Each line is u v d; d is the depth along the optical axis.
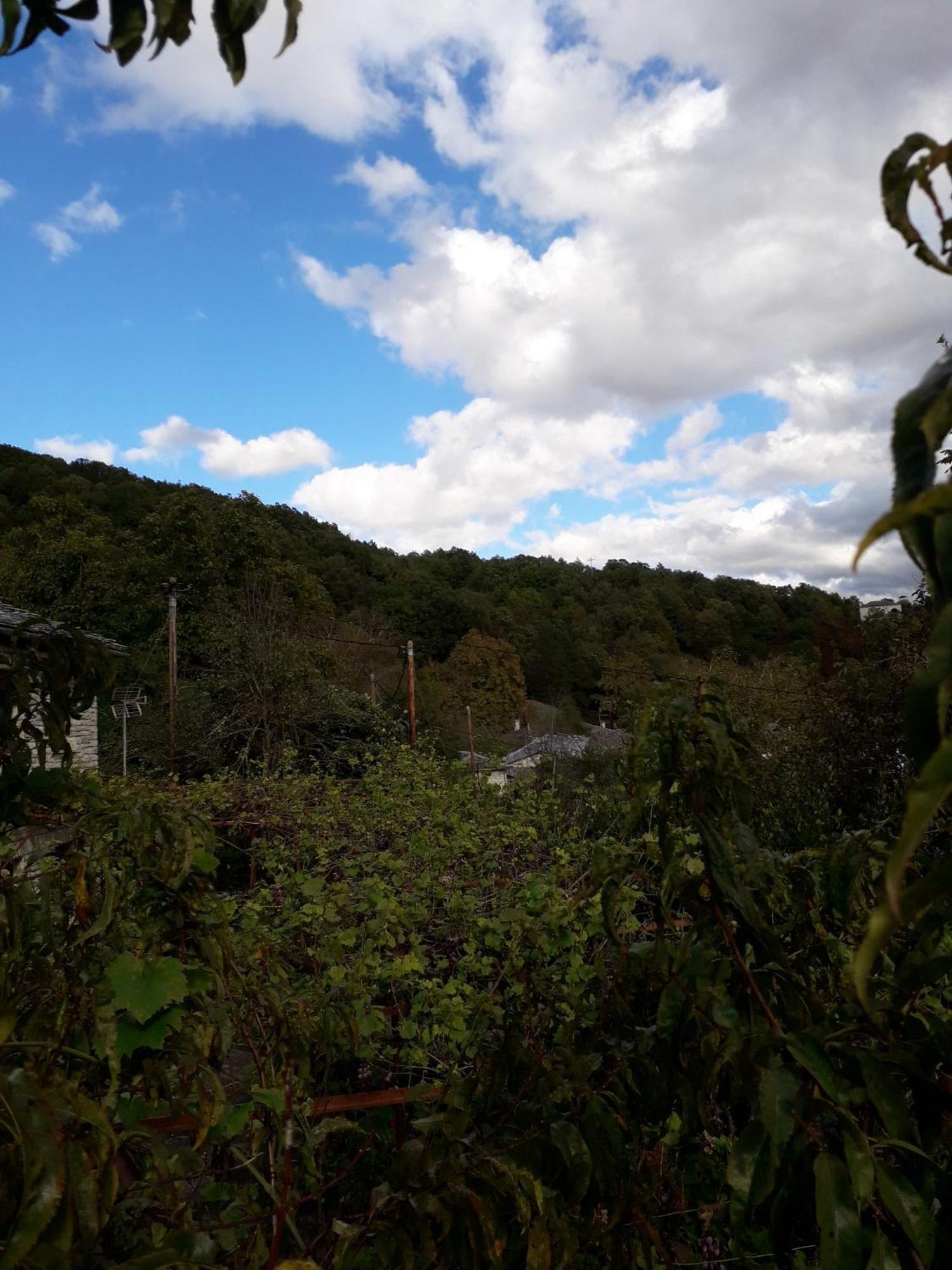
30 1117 0.67
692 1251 1.32
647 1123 1.21
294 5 0.59
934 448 0.43
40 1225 0.65
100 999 1.03
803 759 7.00
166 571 23.28
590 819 5.59
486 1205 0.89
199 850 1.26
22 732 1.26
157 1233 0.99
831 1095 0.76
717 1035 0.93
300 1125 1.36
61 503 29.25
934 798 0.35
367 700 17.44
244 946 1.65
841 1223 0.72
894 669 6.59
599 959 1.24
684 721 1.00
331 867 5.27
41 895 1.09
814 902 1.13
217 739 15.90
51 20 0.57
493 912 4.18
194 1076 1.08
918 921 0.84
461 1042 2.61
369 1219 0.95
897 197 0.48
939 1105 0.83
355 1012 2.33
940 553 0.39
